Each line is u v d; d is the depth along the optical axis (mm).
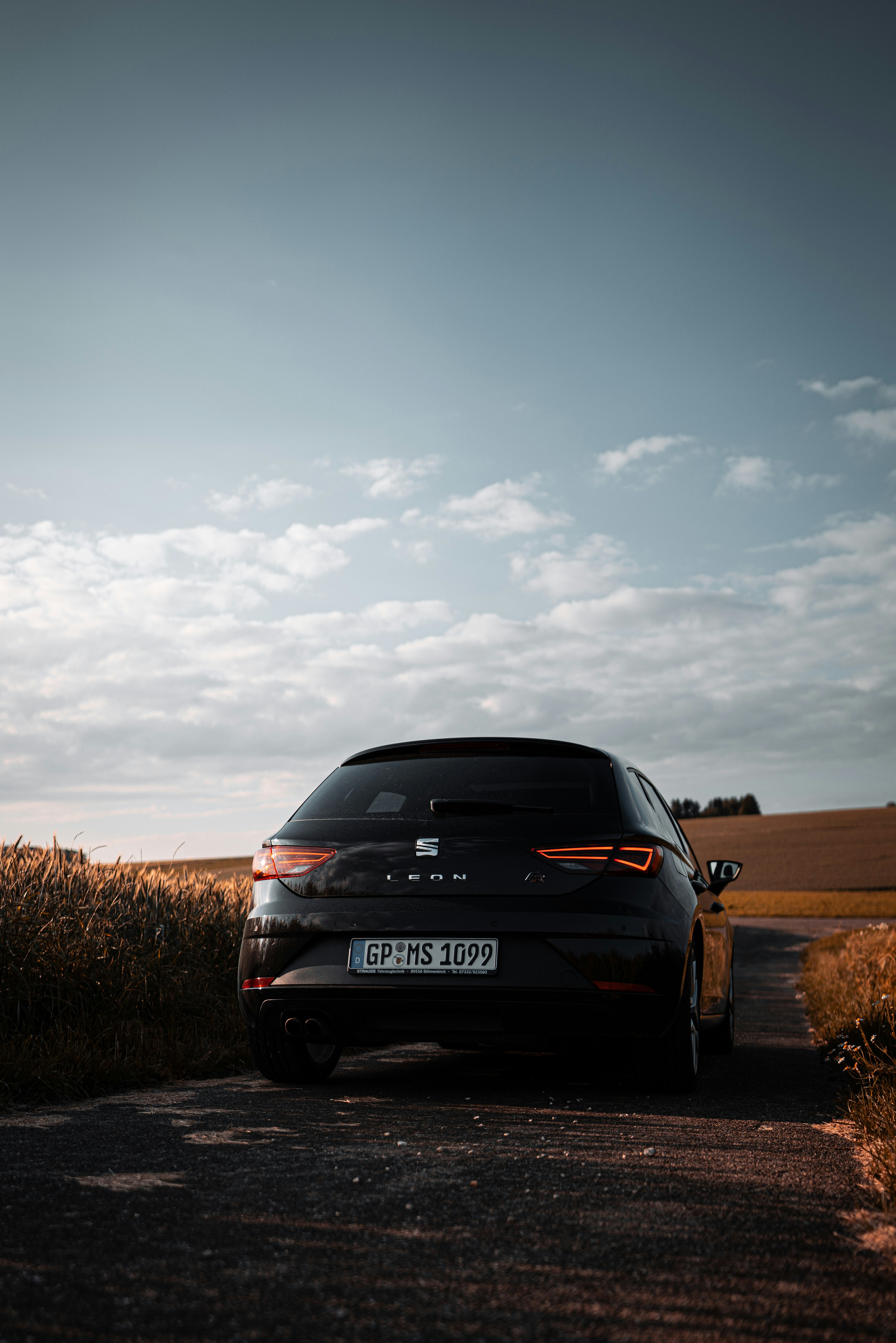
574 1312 1692
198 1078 4312
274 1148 2814
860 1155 2820
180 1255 1912
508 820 3719
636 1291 1785
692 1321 1665
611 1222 2162
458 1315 1673
